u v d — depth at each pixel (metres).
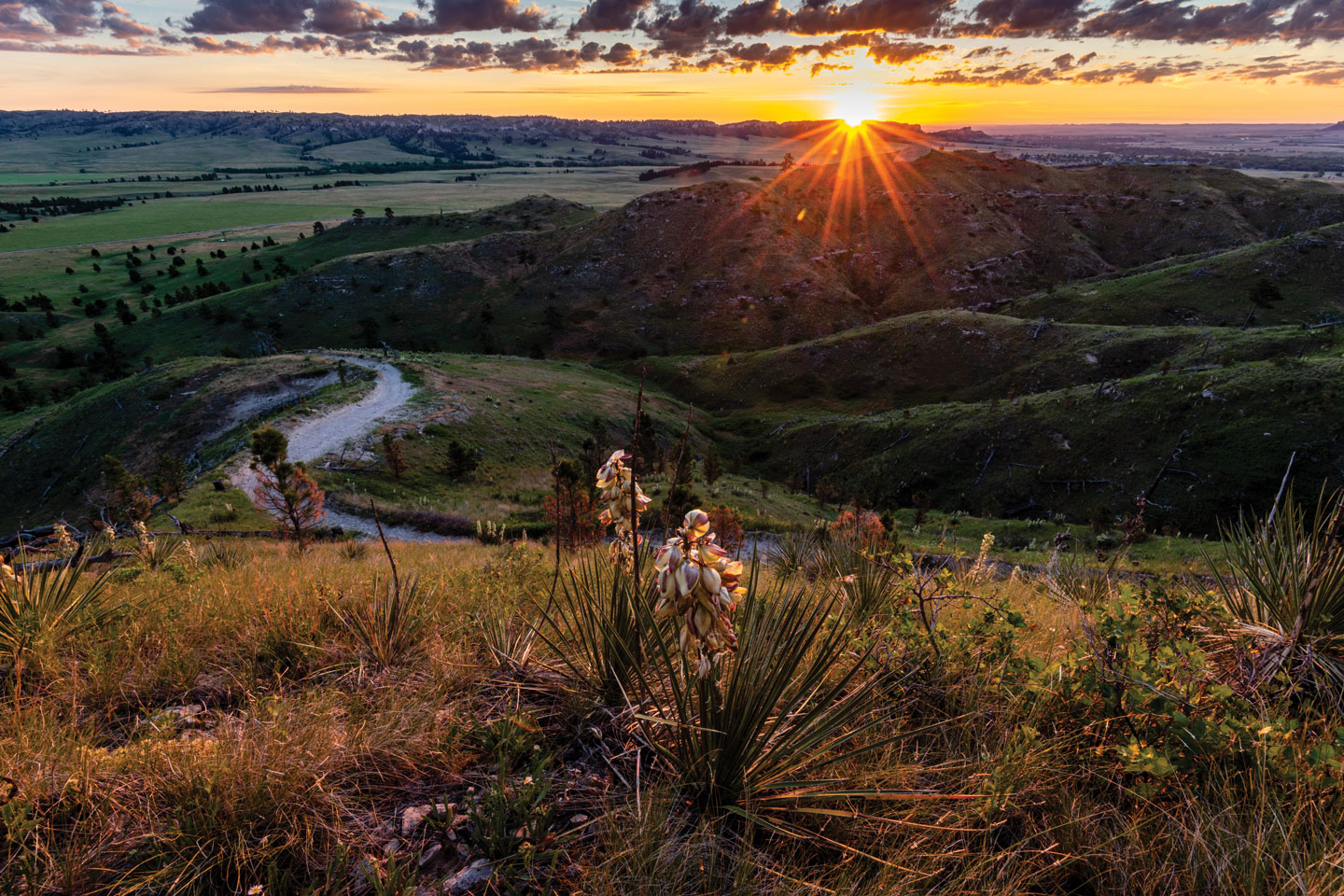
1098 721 2.79
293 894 2.21
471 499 42.38
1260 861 2.10
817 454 90.75
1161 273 142.88
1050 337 109.38
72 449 72.06
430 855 2.35
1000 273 176.75
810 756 2.73
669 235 184.62
